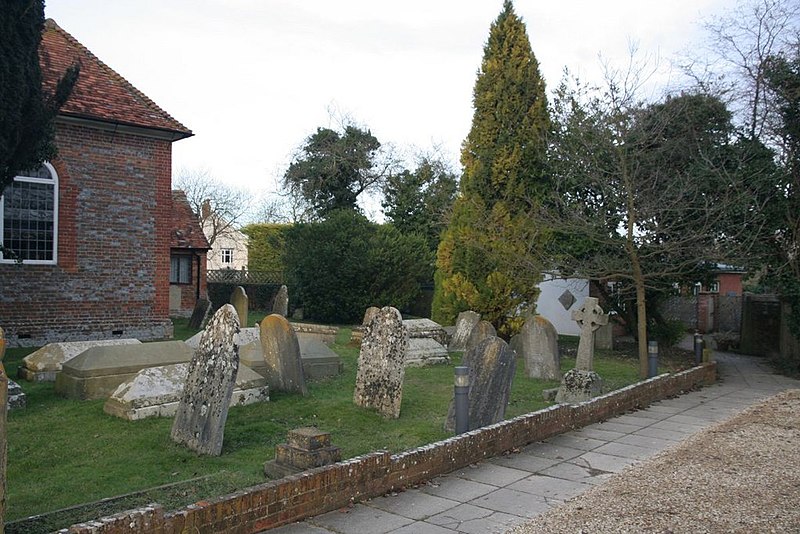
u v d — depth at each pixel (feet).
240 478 20.93
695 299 98.07
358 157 124.16
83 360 33.35
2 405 13.03
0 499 12.98
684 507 19.17
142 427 27.17
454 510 19.03
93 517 17.08
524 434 27.30
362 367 33.12
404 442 26.84
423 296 104.63
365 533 17.02
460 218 64.03
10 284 50.96
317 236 88.02
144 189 58.34
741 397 41.57
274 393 35.29
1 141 36.76
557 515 18.49
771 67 54.95
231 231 188.03
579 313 38.50
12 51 36.65
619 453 26.35
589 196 60.34
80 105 54.19
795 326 56.90
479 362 29.78
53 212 53.21
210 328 25.54
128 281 57.26
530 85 62.28
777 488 21.07
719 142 55.52
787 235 56.08
